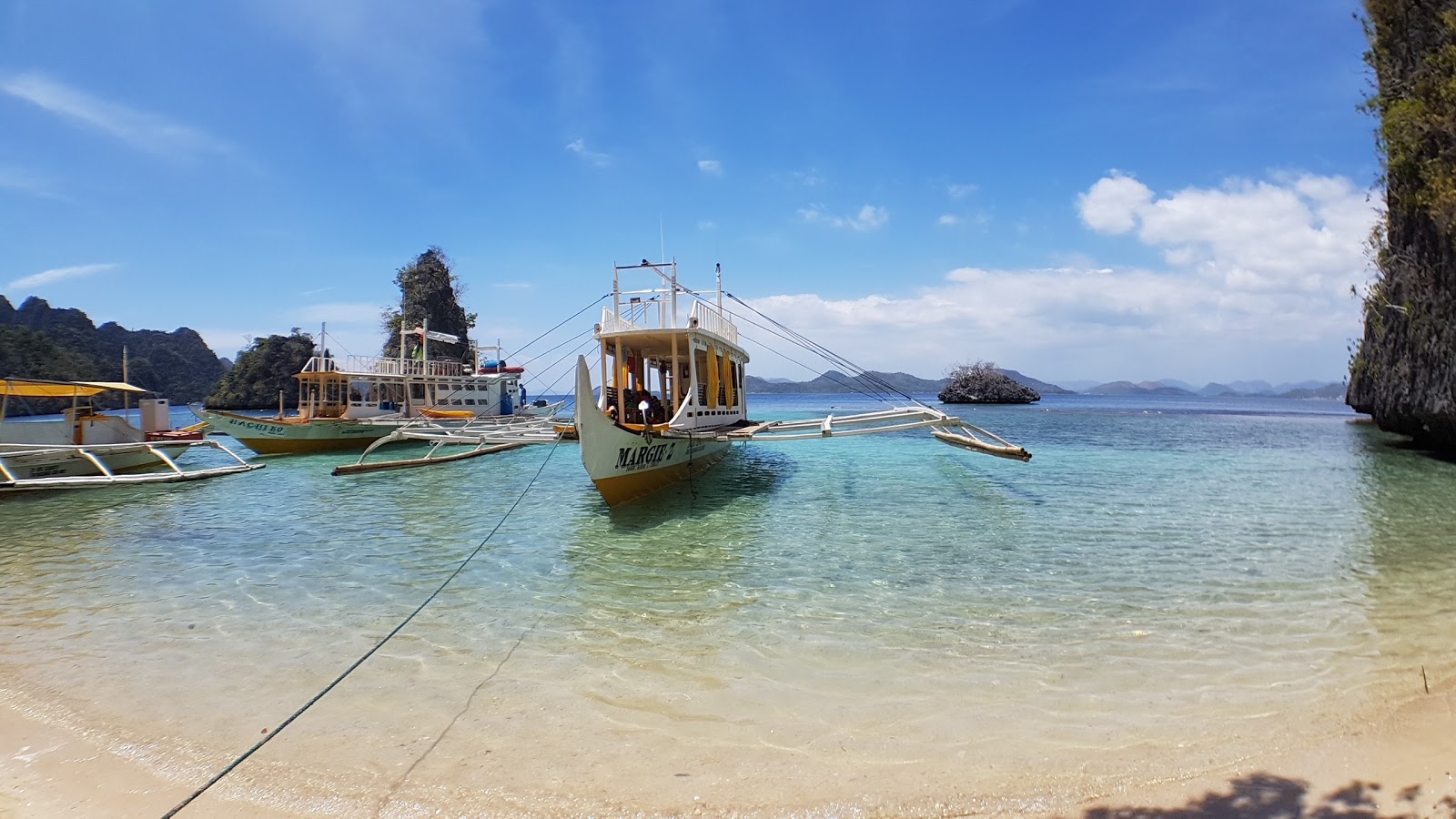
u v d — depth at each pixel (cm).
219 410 2489
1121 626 669
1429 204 1791
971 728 464
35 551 1074
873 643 630
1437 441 2188
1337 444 2683
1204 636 639
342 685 554
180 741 470
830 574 872
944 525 1166
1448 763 395
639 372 1684
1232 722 467
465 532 1171
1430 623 666
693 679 555
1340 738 437
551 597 792
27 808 395
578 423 1116
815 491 1542
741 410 2159
